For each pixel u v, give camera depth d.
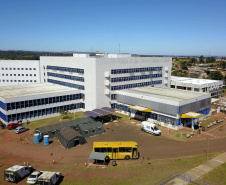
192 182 28.77
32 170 32.53
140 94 61.31
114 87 70.19
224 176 30.17
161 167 33.47
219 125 55.69
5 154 38.50
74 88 72.38
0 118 57.78
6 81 106.69
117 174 31.48
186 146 42.00
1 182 29.52
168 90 69.38
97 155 33.81
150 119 58.38
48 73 88.19
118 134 48.94
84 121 52.91
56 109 63.56
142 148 41.12
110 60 67.69
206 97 61.03
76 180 29.92
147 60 79.50
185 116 50.84
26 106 56.91
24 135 48.03
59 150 40.31
